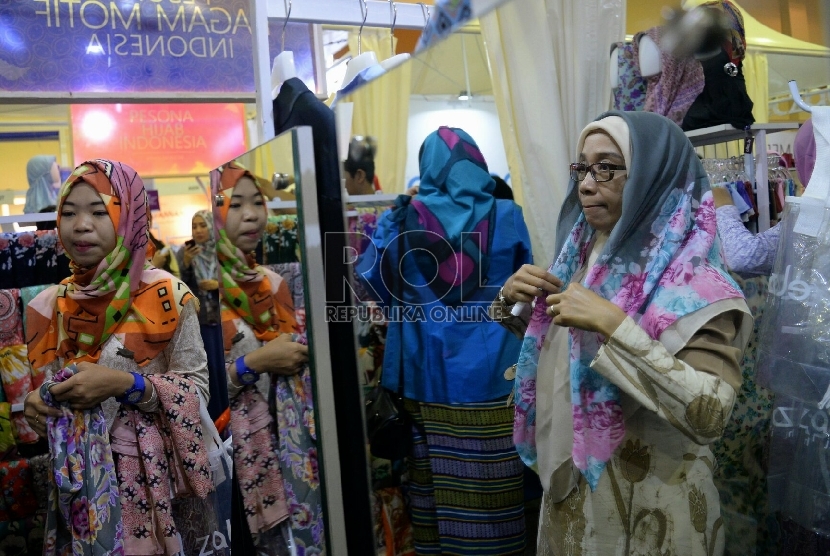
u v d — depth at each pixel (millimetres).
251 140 3654
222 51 1850
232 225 1216
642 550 894
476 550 900
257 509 1186
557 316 843
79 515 1360
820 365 845
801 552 873
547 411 924
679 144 845
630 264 856
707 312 806
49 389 1338
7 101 1727
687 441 881
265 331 1090
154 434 1433
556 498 954
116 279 1438
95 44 1751
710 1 797
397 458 900
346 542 954
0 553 2047
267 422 1106
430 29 773
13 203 3887
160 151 3488
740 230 913
